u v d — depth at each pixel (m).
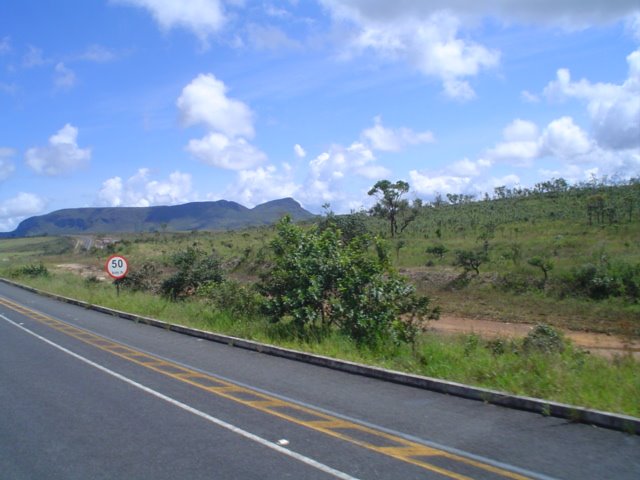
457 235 44.88
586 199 48.50
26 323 17.02
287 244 13.50
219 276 22.44
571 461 5.30
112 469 5.36
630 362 9.01
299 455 5.64
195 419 6.93
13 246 144.38
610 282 24.92
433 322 23.05
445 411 7.04
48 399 7.96
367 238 13.28
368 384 8.56
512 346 11.34
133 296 22.36
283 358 10.81
